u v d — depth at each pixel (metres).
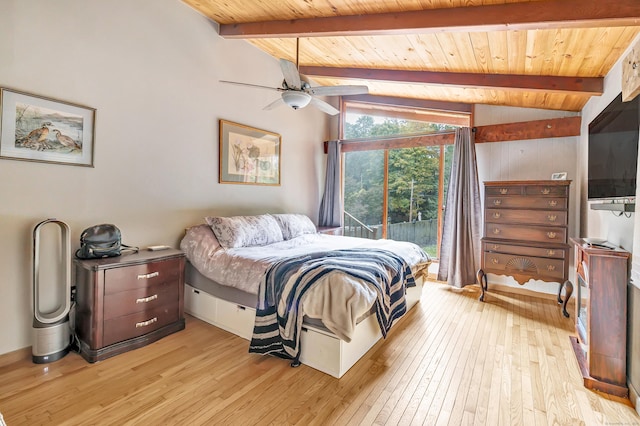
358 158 5.45
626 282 1.90
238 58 3.87
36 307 2.18
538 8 2.02
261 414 1.71
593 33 2.20
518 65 2.92
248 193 4.09
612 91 2.65
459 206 4.15
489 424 1.66
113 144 2.72
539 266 3.39
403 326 2.94
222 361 2.27
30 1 2.23
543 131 3.91
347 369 2.15
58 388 1.92
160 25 3.04
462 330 2.86
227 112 3.76
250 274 2.58
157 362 2.25
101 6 2.61
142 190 2.95
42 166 2.32
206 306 2.99
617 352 1.91
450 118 4.70
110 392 1.89
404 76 3.64
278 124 4.55
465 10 2.23
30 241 2.28
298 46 3.35
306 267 2.30
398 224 5.09
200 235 3.15
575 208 3.81
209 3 3.12
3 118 2.13
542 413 1.74
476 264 4.19
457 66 3.21
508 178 4.17
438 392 1.93
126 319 2.40
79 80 2.49
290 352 2.20
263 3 2.86
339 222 5.30
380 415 1.71
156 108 3.04
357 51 3.41
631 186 1.96
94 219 2.62
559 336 2.73
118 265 2.35
